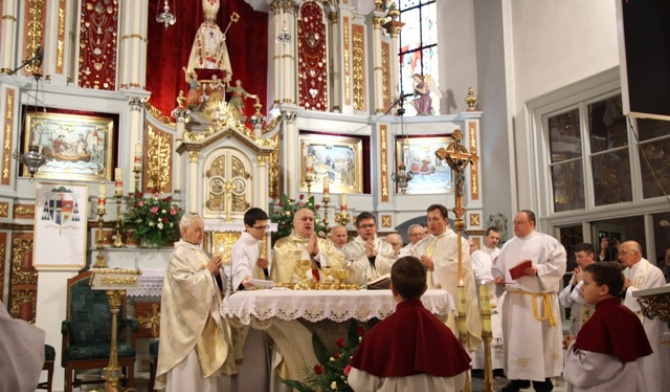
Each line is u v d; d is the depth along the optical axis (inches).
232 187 394.9
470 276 225.9
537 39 435.5
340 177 467.8
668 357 213.5
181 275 205.8
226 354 202.4
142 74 421.4
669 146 342.3
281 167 449.7
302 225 229.3
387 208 466.0
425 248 237.9
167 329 205.3
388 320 126.4
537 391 246.8
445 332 125.3
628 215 364.2
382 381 124.3
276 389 201.6
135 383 302.7
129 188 398.3
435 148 477.1
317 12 495.5
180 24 473.1
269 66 499.2
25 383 89.7
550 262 244.7
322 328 200.1
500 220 443.5
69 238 333.7
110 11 427.8
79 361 252.7
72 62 413.4
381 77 490.3
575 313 261.7
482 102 479.2
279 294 175.8
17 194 367.9
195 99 426.0
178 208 382.0
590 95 390.0
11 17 384.2
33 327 94.7
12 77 372.8
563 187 416.2
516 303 243.4
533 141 433.4
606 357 139.5
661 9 197.3
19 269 363.3
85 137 398.6
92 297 285.3
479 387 267.6
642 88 189.5
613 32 377.1
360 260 236.7
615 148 375.2
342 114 474.3
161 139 420.5
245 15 505.4
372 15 500.1
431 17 550.6
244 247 213.5
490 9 482.3
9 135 369.7
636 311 222.8
